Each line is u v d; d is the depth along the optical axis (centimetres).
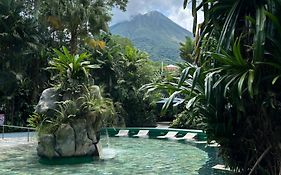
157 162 892
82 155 935
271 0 390
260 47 361
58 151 900
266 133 422
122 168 812
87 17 1873
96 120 981
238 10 419
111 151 1101
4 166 825
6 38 1598
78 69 1020
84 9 1859
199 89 438
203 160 925
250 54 427
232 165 472
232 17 413
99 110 978
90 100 988
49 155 900
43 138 912
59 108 965
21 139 1281
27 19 1697
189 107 426
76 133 929
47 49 1784
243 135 443
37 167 816
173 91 454
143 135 1603
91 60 1894
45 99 987
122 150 1130
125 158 962
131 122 1986
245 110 430
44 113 963
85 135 944
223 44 405
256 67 381
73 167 821
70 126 923
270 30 393
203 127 475
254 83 391
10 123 1581
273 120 421
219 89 414
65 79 1009
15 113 1638
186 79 440
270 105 414
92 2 1984
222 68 388
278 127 418
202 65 430
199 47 483
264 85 409
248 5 423
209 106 433
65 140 906
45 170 783
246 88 397
